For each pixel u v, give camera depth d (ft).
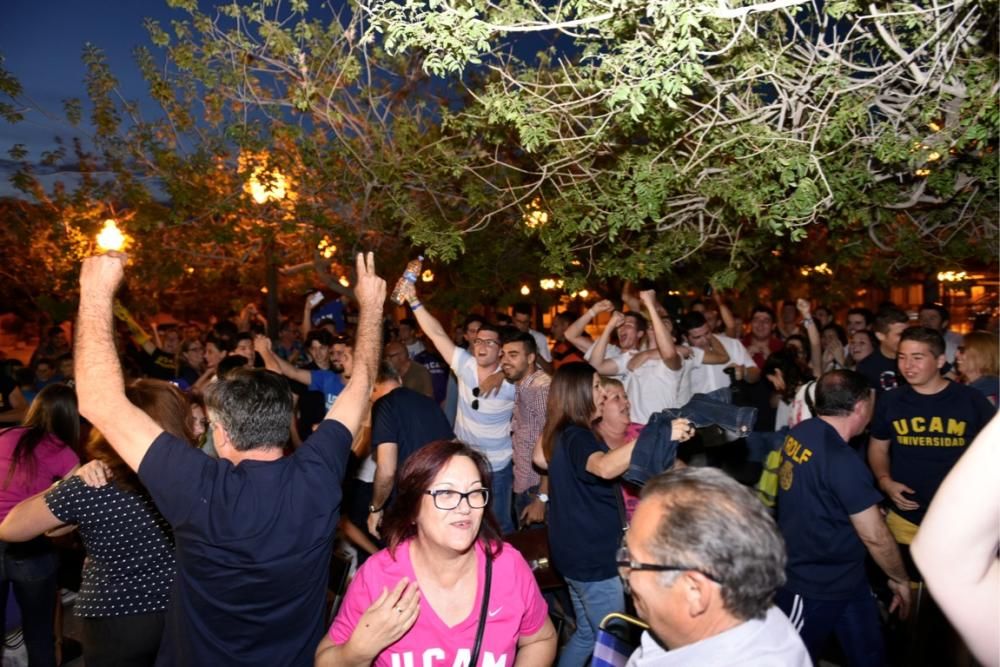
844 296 49.57
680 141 24.36
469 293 47.09
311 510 9.68
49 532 12.66
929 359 17.07
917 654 16.61
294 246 52.16
